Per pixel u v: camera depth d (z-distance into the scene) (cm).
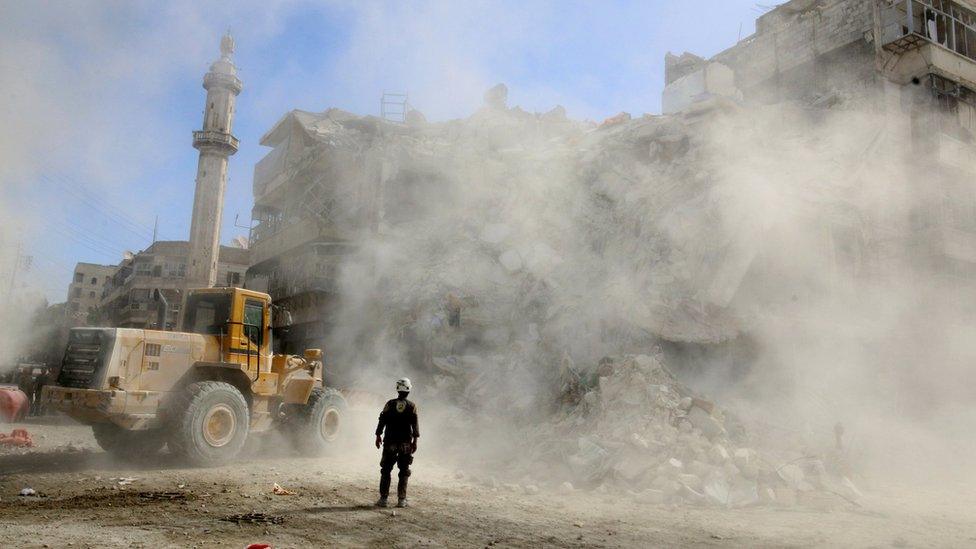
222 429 995
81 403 930
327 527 594
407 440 736
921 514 823
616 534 632
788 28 2719
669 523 711
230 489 786
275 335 1209
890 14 2314
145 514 620
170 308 4869
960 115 2284
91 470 902
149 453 1049
